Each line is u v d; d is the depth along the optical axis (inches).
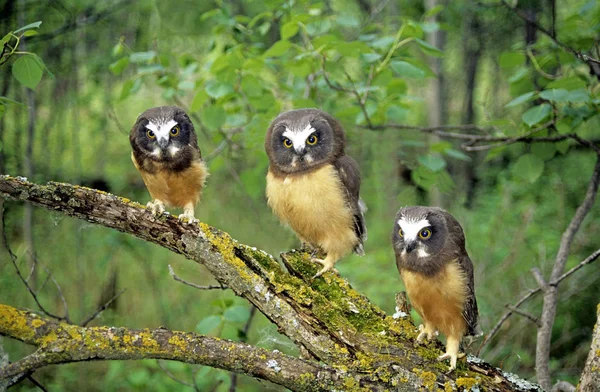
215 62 427.5
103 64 743.7
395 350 273.4
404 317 291.1
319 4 472.1
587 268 623.2
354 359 267.6
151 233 274.8
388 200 855.7
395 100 476.4
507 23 738.8
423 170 473.4
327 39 402.9
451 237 312.8
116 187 824.9
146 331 239.9
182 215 281.6
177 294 713.0
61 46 725.9
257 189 499.5
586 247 649.6
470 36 869.8
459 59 987.9
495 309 588.4
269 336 358.3
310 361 253.4
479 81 996.6
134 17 780.6
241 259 279.4
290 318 271.4
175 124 337.7
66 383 605.3
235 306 371.2
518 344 576.1
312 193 357.4
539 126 411.2
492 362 553.3
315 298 280.1
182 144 339.0
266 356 246.2
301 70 434.9
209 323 362.0
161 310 693.3
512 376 278.2
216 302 382.9
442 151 450.6
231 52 438.6
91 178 829.2
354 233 369.1
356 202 374.6
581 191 698.8
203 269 706.8
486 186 862.5
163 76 511.5
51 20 677.3
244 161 659.4
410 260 311.6
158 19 721.6
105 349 233.3
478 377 270.7
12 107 637.3
